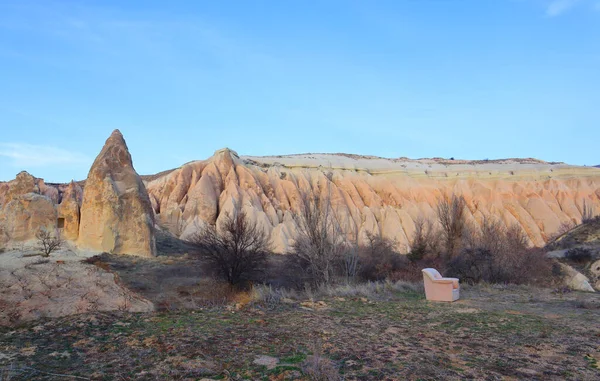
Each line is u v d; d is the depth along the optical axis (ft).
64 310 31.96
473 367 21.25
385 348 24.61
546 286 65.16
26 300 32.58
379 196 201.57
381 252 96.84
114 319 30.58
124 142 113.60
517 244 83.66
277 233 144.56
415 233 126.11
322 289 52.13
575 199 202.59
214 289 58.75
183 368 20.30
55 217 100.17
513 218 182.60
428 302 45.01
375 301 44.68
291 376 19.27
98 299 34.76
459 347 25.35
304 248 72.13
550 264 76.64
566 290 58.03
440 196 203.31
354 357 22.49
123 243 99.60
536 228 180.86
